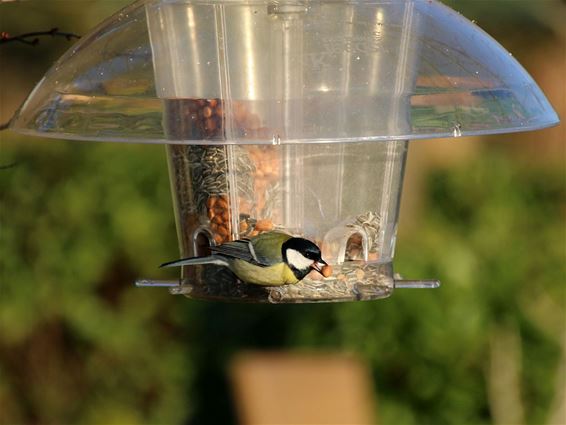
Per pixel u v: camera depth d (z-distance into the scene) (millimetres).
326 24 6641
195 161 7215
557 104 17688
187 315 14164
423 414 12891
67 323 14008
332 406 13125
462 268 12781
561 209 14320
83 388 14203
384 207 7238
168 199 14016
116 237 13906
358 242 7172
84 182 13859
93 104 6500
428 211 14906
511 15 17531
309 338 13367
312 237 7125
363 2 6754
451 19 7082
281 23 6543
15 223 13727
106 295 14102
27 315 13883
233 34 6520
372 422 12875
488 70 6711
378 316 12906
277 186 7102
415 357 12820
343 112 6379
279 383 13484
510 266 13023
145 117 6410
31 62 18234
